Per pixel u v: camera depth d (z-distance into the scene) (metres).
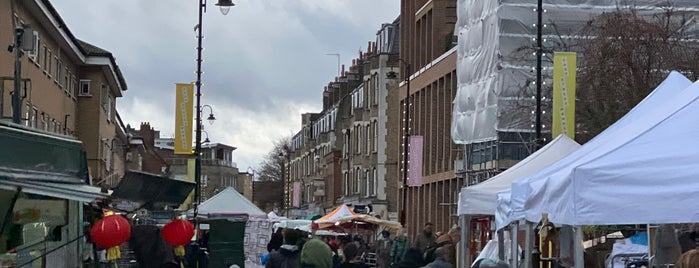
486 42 40.16
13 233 12.18
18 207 12.38
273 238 28.06
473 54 42.19
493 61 39.03
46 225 12.91
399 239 26.08
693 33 35.12
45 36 43.38
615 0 37.88
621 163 10.08
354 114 86.88
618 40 30.45
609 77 30.28
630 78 30.27
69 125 52.03
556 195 11.22
